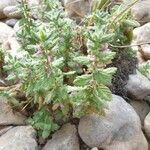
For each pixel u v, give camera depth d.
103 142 0.26
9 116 0.27
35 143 0.26
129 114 0.27
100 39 0.22
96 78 0.22
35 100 0.25
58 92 0.23
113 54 0.22
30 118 0.27
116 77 0.29
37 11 0.29
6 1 0.37
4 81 0.28
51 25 0.26
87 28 0.27
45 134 0.26
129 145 0.26
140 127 0.27
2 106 0.28
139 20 0.36
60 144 0.25
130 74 0.30
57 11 0.26
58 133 0.26
